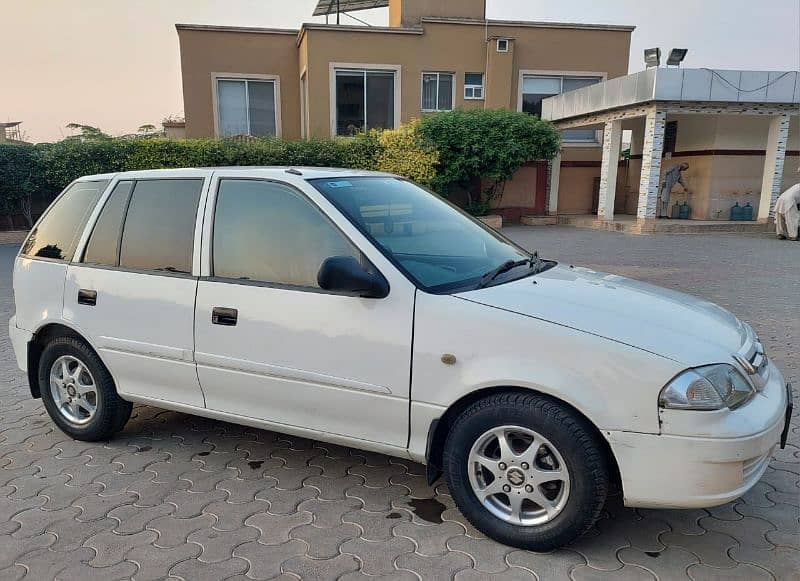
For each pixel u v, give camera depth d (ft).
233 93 66.74
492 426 9.88
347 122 65.16
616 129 57.82
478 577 9.37
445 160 60.18
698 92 50.03
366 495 11.91
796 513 10.99
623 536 10.39
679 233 53.31
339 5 83.56
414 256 11.27
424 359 10.23
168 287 12.61
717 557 9.78
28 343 14.78
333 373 11.01
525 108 69.10
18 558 9.97
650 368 9.00
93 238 13.97
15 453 13.91
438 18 64.34
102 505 11.59
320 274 10.33
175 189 13.14
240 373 11.96
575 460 9.33
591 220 60.95
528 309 9.93
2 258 46.55
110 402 13.91
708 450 8.79
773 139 53.67
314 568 9.65
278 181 12.03
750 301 27.17
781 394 10.08
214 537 10.50
